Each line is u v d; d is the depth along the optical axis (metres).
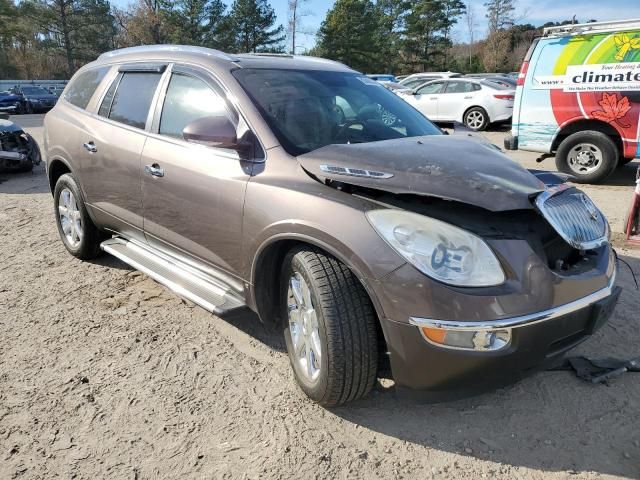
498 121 15.70
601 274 2.62
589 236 2.67
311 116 3.27
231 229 3.06
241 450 2.56
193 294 3.31
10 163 9.35
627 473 2.40
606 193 7.80
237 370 3.21
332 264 2.58
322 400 2.70
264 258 2.92
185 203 3.38
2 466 2.45
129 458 2.51
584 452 2.53
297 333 2.89
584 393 2.96
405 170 2.54
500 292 2.29
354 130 3.35
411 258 2.32
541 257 2.43
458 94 16.20
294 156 2.94
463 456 2.52
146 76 3.98
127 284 4.44
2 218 6.61
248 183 2.96
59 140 4.75
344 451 2.55
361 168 2.61
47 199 7.70
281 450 2.55
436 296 2.28
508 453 2.54
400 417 2.79
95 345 3.48
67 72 63.97
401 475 2.41
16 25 63.44
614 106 7.86
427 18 62.91
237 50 55.19
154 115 3.76
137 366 3.25
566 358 3.25
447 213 2.43
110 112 4.24
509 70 65.25
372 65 58.38
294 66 3.71
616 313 3.88
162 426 2.72
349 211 2.50
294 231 2.66
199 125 2.91
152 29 53.06
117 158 3.96
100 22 62.59
